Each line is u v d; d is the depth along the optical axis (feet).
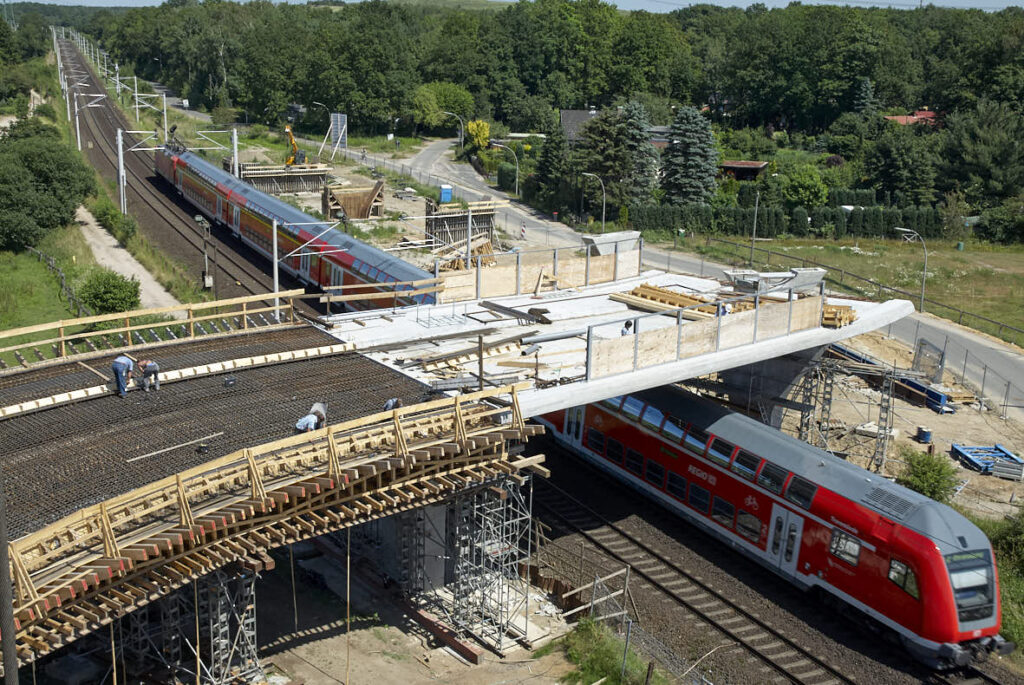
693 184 298.35
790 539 90.68
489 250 215.72
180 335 147.54
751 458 94.94
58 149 230.48
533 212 304.30
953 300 221.87
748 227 288.92
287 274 195.21
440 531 84.38
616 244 134.72
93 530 56.80
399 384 85.25
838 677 77.92
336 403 79.82
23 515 59.36
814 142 422.00
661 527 104.01
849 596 84.89
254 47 481.46
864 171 354.95
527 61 496.64
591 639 77.97
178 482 58.70
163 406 78.23
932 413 146.92
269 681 70.59
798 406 117.29
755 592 91.20
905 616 79.66
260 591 83.71
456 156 399.03
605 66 504.43
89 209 250.98
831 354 155.94
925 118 408.67
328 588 84.89
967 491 118.01
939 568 77.61
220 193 235.40
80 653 71.67
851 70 458.91
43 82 484.74
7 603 38.70
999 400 154.51
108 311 162.50
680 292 126.21
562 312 116.26
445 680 72.79
